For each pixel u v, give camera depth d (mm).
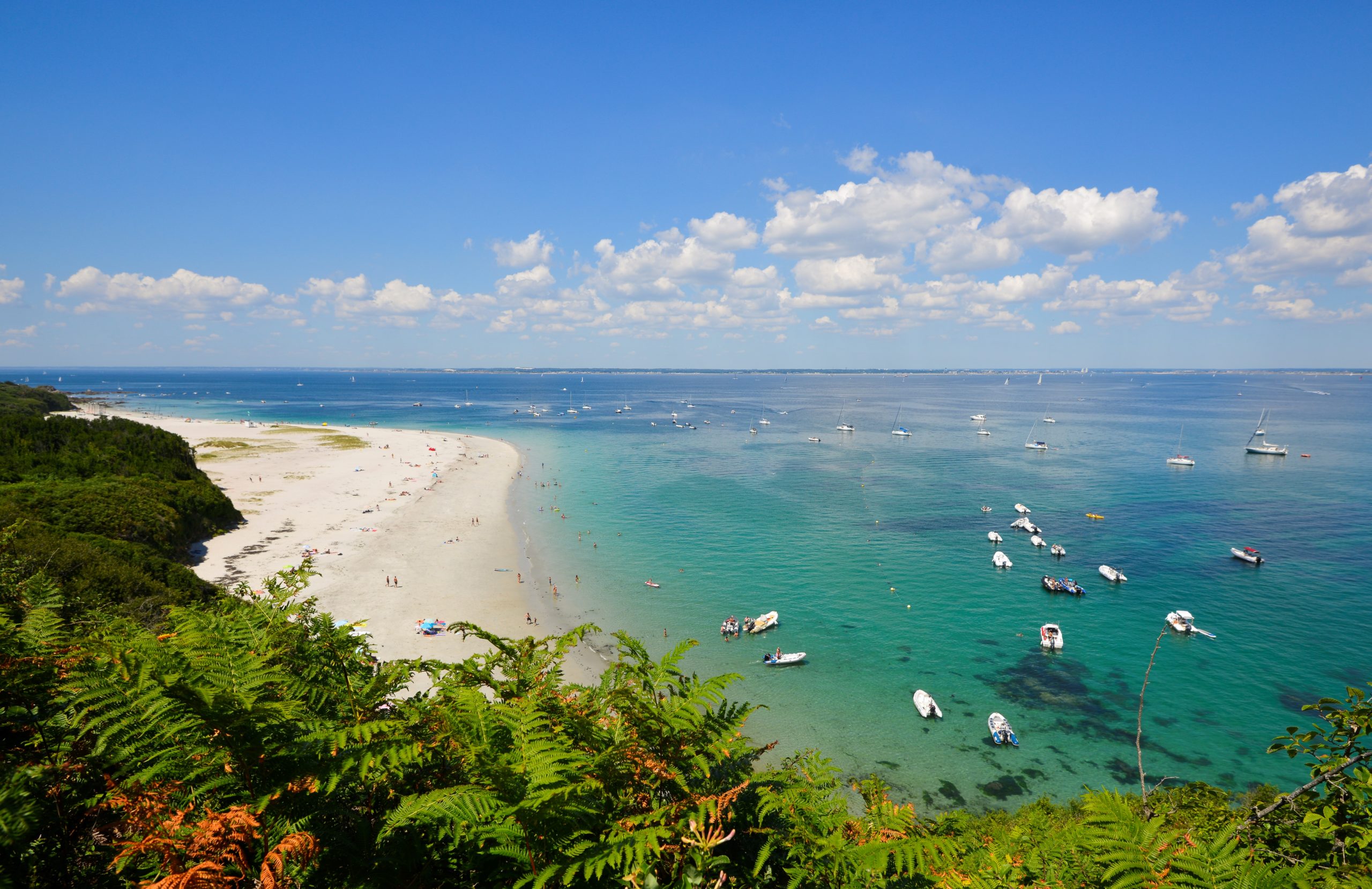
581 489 92062
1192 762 32062
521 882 3721
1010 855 5801
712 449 135375
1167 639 45250
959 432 166625
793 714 35906
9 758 4445
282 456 112188
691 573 57625
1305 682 39406
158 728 4434
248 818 3787
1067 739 33906
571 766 4258
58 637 5605
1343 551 63906
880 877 4402
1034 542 66125
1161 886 3787
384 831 3984
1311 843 5473
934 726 34969
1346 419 195125
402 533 66188
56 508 42562
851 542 67188
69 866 4242
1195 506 82312
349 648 6430
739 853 4723
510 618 46125
